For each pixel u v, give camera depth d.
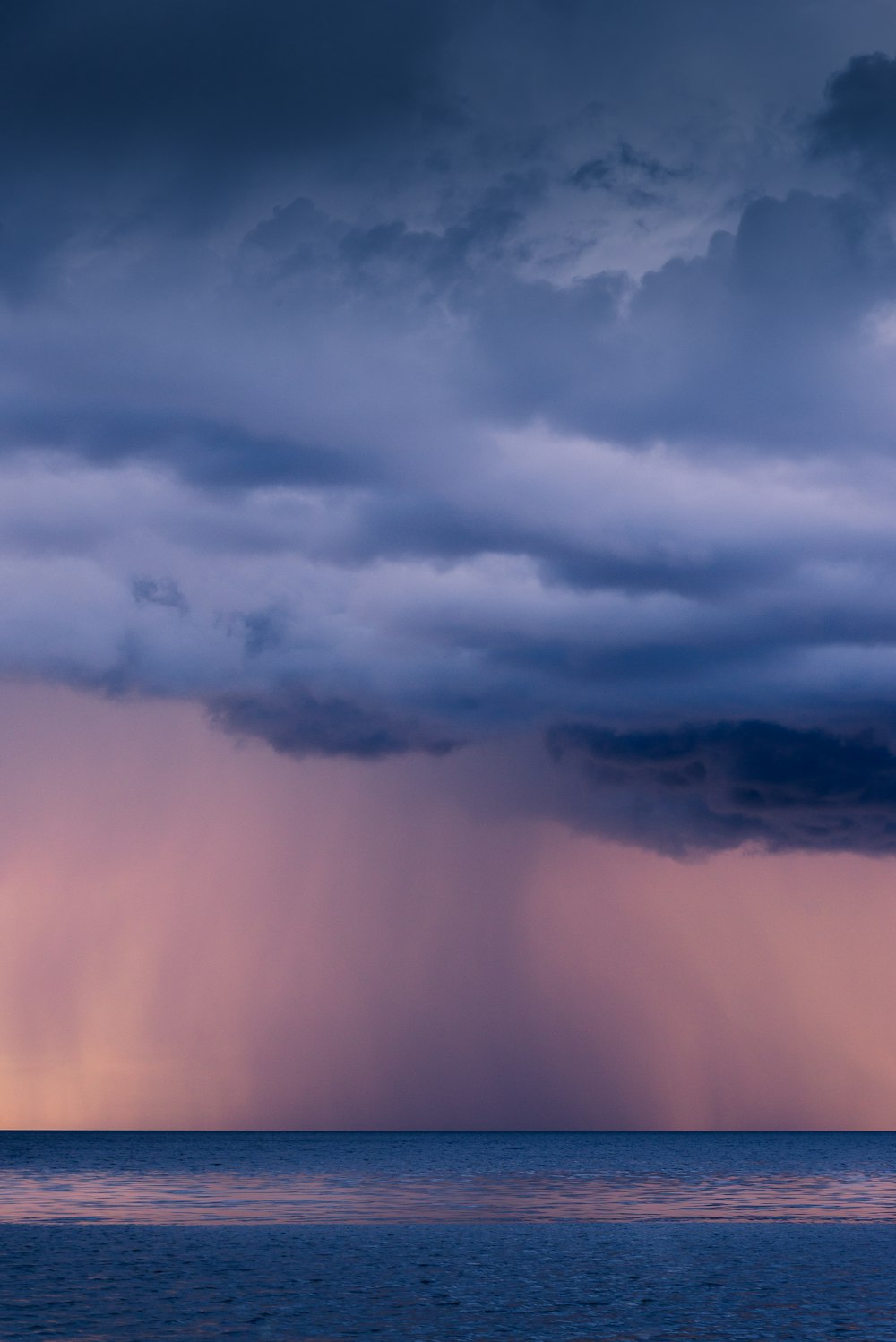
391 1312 34.22
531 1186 93.88
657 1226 59.22
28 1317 32.91
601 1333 31.47
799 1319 33.50
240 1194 83.19
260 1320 32.69
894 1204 74.56
